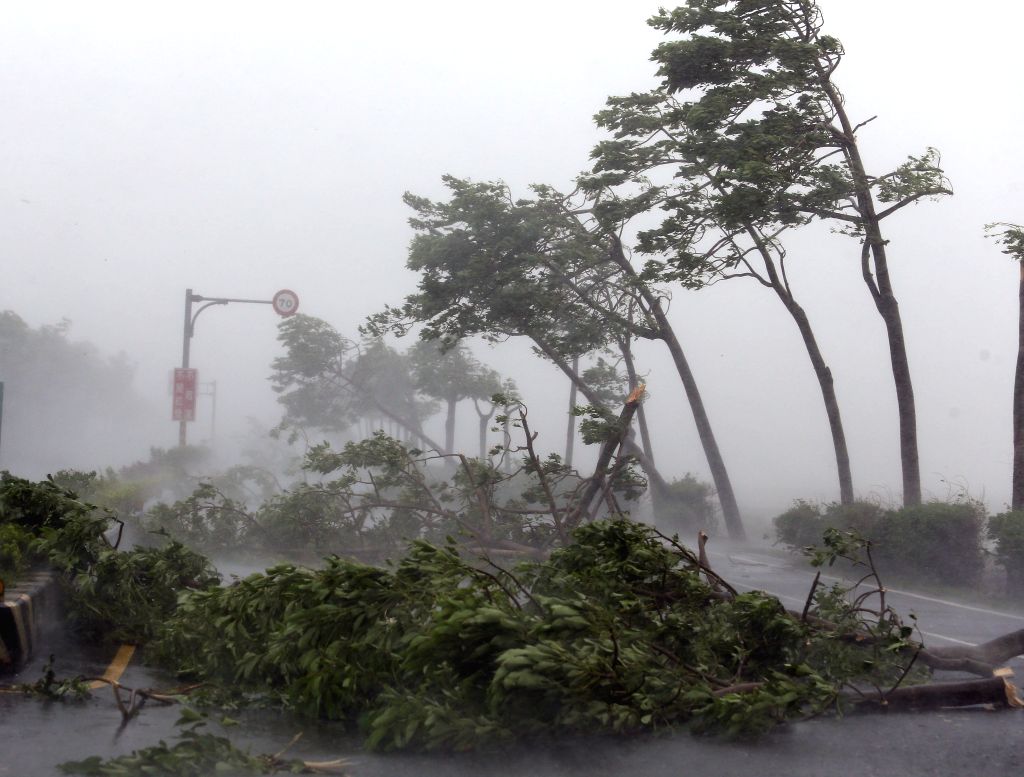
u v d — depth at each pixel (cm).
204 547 1420
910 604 1458
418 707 540
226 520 1443
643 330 2505
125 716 604
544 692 541
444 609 560
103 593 841
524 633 559
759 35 1906
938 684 693
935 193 1892
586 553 734
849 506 1883
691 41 1908
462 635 544
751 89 1877
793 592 1509
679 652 663
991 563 1858
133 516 1512
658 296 2541
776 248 2069
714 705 575
